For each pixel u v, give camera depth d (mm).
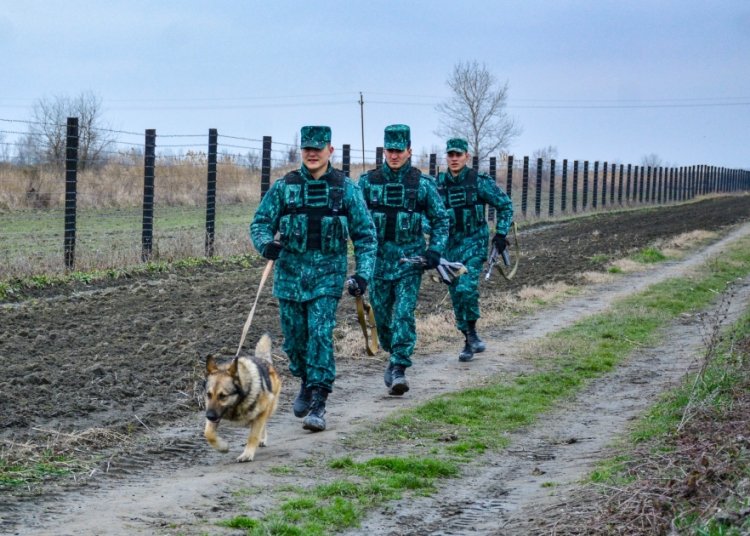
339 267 7621
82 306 13297
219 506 5586
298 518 5430
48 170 23391
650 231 32219
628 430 7930
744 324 12484
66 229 16156
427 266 8938
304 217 7500
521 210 38562
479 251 10969
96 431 7176
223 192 30016
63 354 10086
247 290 15625
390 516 5641
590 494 5645
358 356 11023
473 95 61344
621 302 15781
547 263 21656
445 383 9867
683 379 9562
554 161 40188
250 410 6672
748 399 7586
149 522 5223
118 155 25125
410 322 9047
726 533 4340
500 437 7797
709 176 90250
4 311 12594
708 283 18406
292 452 6969
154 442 7137
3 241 19250
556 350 11711
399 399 9039
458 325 11219
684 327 13758
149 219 17938
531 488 6270
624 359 11414
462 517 5664
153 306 13602
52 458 6527
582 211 46031
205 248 19422
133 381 8969
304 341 7777
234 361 6598
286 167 33375
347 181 7695
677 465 5812
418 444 7418
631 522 4844
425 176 9055
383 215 8906
